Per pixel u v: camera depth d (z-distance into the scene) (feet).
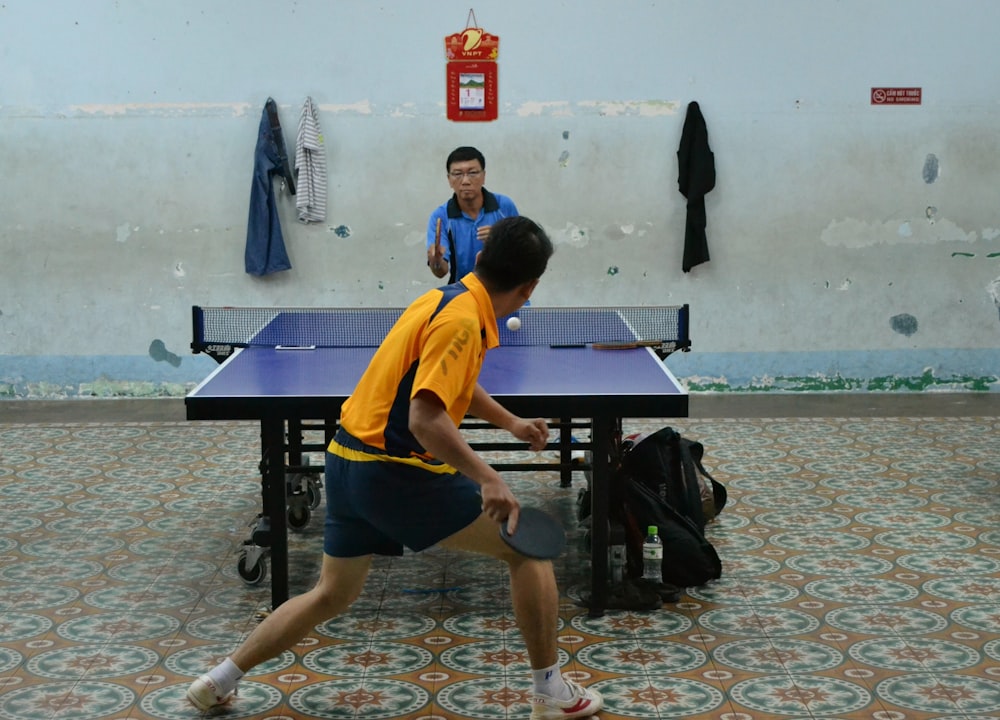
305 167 23.52
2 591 13.30
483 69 23.67
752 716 10.04
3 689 10.72
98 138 23.77
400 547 9.86
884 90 23.91
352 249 24.20
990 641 11.66
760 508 16.46
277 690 10.70
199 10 23.36
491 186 24.12
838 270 24.50
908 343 24.62
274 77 23.59
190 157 23.82
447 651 11.62
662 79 23.80
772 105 23.93
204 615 12.61
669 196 24.17
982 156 24.16
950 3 23.67
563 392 11.68
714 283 24.52
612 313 16.74
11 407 23.81
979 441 20.31
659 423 21.95
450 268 17.97
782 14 23.65
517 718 10.10
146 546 14.96
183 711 10.27
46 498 17.16
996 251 24.47
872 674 10.91
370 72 23.62
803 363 24.71
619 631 12.08
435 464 9.50
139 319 24.40
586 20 23.58
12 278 24.23
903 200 24.29
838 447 19.98
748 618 12.39
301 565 14.28
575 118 23.89
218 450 20.17
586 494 15.87
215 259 24.20
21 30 23.40
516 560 9.63
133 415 22.99
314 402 11.45
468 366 9.10
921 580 13.47
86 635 12.03
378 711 10.25
